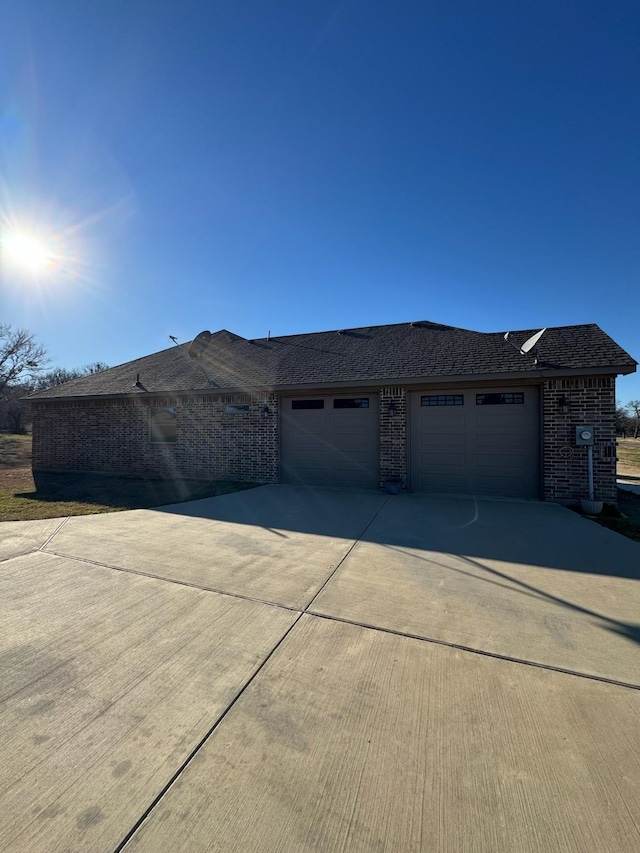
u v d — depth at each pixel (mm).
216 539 5484
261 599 3564
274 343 13828
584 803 1586
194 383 11359
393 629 3033
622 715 2115
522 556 4770
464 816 1534
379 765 1782
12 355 37375
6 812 1539
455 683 2383
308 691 2309
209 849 1400
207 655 2680
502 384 8641
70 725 2031
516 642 2854
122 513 7145
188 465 11359
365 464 9781
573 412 8000
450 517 6770
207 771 1747
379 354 10742
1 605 3449
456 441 8969
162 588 3814
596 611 3336
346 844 1420
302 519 6641
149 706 2180
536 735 1968
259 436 10586
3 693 2291
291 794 1629
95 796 1616
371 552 4910
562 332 9898
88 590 3768
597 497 7785
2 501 8359
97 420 12531
